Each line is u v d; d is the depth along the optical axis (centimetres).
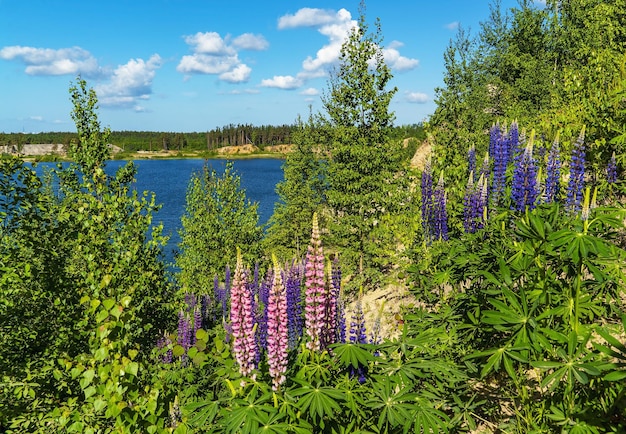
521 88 2539
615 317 488
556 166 706
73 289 824
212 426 442
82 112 1212
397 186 1775
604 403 328
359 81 1781
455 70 1783
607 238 393
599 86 1088
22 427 532
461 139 1550
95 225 889
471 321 467
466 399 444
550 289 389
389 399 354
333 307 417
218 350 434
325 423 380
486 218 704
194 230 2450
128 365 403
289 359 443
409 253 1025
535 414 400
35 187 845
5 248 799
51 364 661
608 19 2128
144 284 998
